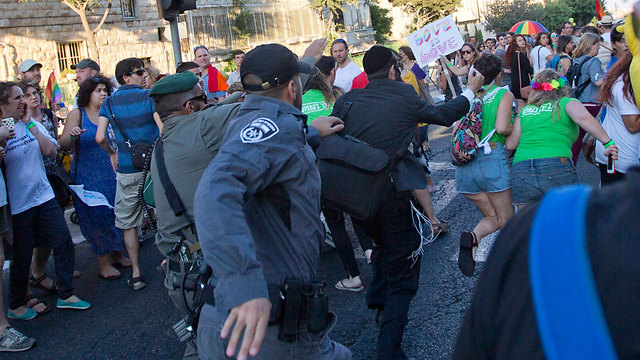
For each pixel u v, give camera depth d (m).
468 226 6.12
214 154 2.68
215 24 30.00
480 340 1.01
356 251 5.85
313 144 2.78
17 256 4.77
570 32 12.82
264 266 2.20
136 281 5.44
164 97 2.81
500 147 4.57
